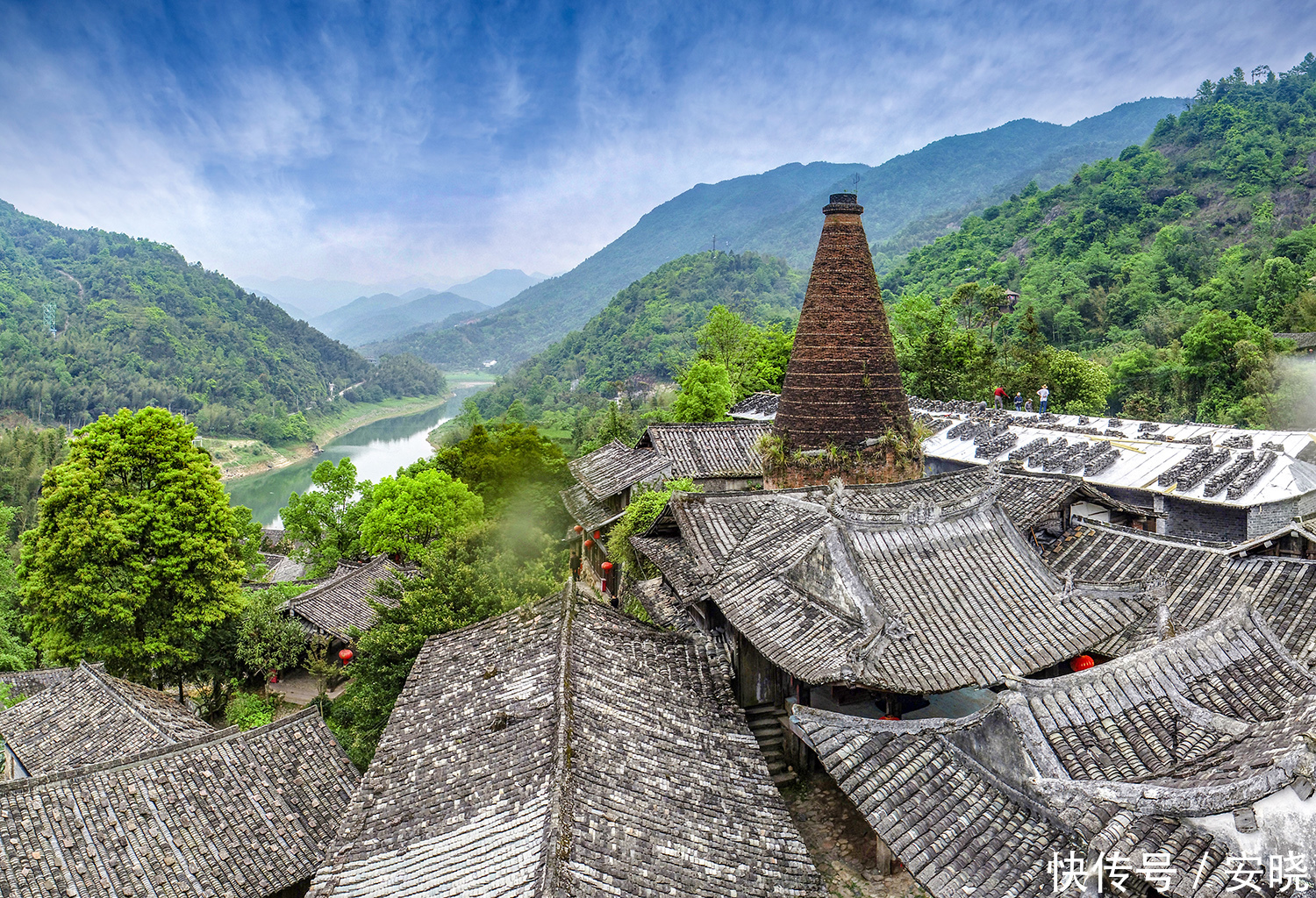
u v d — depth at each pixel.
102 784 18.16
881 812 13.02
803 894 12.69
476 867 12.14
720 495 22.67
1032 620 16.98
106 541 29.86
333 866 13.45
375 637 24.45
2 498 77.25
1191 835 9.98
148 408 31.92
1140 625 17.27
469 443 49.16
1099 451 33.72
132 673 31.73
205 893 16.56
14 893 15.63
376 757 16.09
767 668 19.67
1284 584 17.73
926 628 16.53
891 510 18.45
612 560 32.62
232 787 18.94
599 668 16.80
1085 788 11.16
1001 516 19.59
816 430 26.20
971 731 13.63
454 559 26.91
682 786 14.26
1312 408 51.88
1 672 37.06
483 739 15.41
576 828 12.32
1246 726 11.72
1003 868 11.48
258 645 33.09
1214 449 31.80
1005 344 86.12
